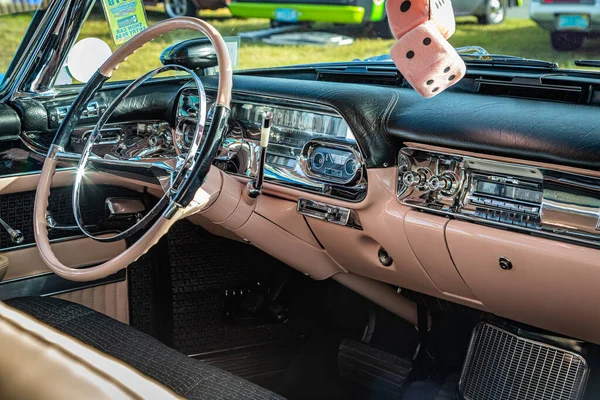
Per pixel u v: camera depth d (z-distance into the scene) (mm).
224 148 2135
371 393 2445
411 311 2484
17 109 2291
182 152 2258
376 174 1850
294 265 2209
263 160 1750
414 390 2334
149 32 1733
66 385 917
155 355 1316
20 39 2338
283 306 2609
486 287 1835
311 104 1922
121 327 1465
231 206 1846
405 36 1109
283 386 2523
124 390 885
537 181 1614
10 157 2229
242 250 2572
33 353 992
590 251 1558
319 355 2641
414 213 1819
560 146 1530
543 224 1607
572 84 1834
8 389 972
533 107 1768
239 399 1146
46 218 1835
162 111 2299
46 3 2320
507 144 1600
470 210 1732
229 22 4371
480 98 1909
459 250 1767
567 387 1951
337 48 3896
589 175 1523
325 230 2062
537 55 1970
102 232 2348
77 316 1521
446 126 1703
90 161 1784
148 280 2457
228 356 2604
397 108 1833
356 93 1901
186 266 2500
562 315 1768
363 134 1828
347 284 2344
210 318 2572
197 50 2457
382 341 2582
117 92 2406
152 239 1498
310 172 1977
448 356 2426
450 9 1129
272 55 4113
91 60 2492
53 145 1845
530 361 1996
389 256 1999
